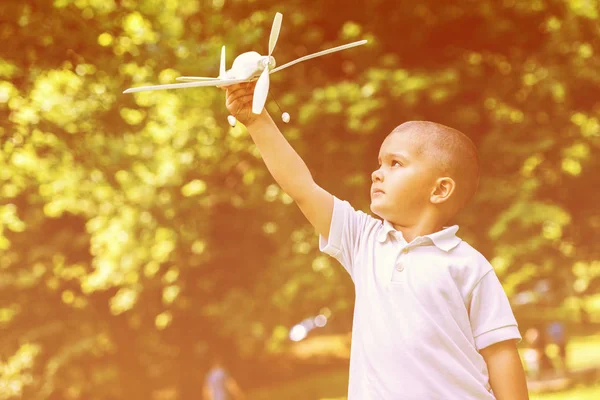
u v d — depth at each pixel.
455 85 13.60
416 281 2.00
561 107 15.23
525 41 15.39
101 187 16.28
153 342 20.23
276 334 19.86
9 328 18.83
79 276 19.31
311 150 13.64
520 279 14.74
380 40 14.71
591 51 15.53
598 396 14.84
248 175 16.81
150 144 15.65
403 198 2.11
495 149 14.23
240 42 14.01
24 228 17.92
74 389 18.56
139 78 13.19
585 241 15.98
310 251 15.46
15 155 13.91
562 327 20.12
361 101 13.00
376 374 1.98
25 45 11.84
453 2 14.48
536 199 14.16
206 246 18.89
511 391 2.04
